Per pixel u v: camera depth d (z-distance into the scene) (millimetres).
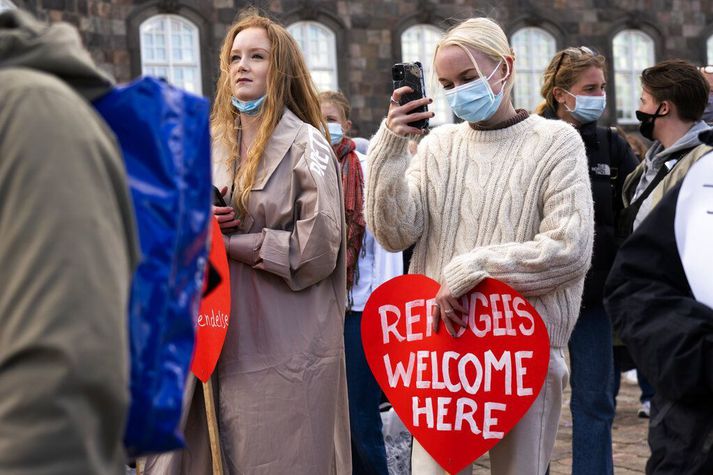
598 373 5609
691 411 2893
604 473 5586
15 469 1604
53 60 1905
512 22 34844
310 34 32156
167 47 30094
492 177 4070
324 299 4578
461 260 3959
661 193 5188
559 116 6117
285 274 4367
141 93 2018
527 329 3947
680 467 2895
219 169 4680
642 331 2912
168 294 1951
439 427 4102
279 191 4484
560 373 4062
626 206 5758
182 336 2059
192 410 4480
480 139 4141
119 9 29297
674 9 36969
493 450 4176
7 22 1998
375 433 5941
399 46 32844
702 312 2850
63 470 1623
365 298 6031
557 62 6086
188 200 2068
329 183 4496
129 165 1979
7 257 1688
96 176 1758
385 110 32750
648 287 2965
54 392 1629
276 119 4590
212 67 30344
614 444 7582
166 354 1989
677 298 2906
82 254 1691
